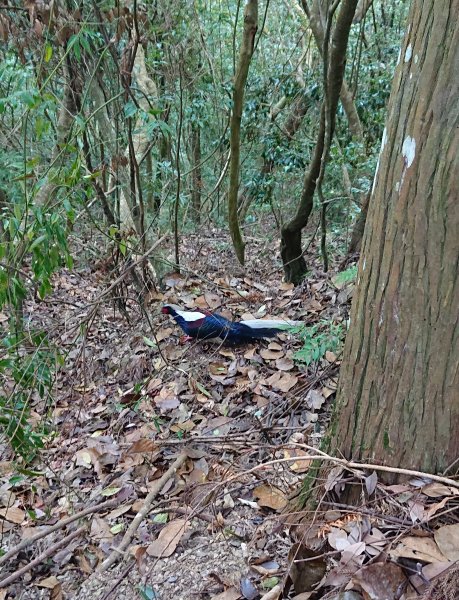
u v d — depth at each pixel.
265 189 6.54
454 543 1.47
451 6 1.35
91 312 3.35
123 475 2.77
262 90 6.69
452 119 1.40
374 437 1.72
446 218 1.45
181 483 2.53
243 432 2.93
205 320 3.71
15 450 2.52
